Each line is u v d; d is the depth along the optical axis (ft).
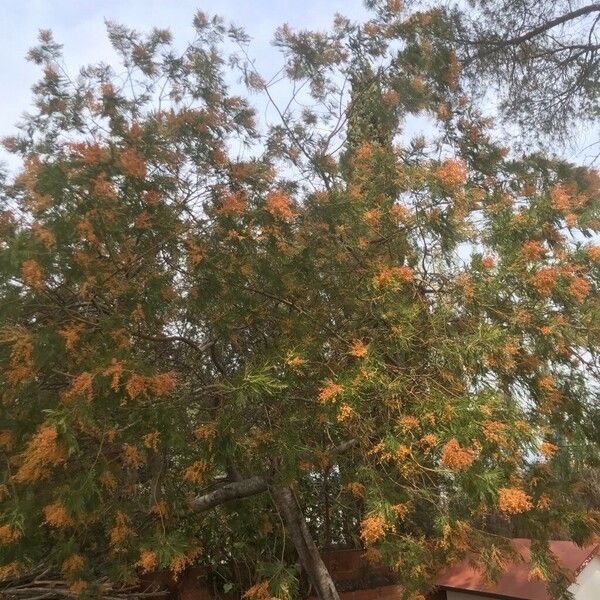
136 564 11.98
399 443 11.24
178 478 13.37
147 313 12.39
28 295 11.36
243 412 12.65
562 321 12.28
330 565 20.35
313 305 13.79
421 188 13.30
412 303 12.86
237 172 14.14
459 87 20.17
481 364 11.76
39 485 10.51
